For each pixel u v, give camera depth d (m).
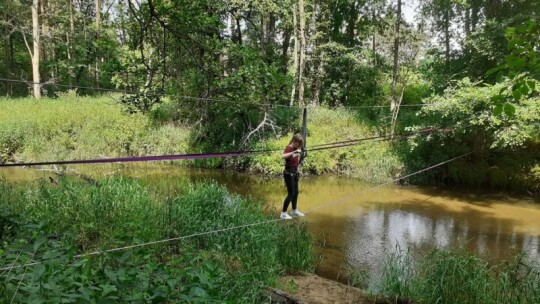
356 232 9.52
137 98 7.08
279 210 10.94
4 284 2.53
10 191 8.50
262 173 16.17
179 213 7.76
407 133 15.95
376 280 6.84
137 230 6.79
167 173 15.70
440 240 9.09
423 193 13.45
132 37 8.59
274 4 18.81
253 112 17.42
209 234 7.33
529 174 13.40
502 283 5.63
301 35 19.50
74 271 3.11
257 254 6.82
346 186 14.38
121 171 15.41
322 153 15.90
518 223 10.43
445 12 17.86
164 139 17.72
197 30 6.91
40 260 3.33
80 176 12.02
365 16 22.05
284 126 17.72
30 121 17.41
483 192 13.56
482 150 14.34
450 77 15.16
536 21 2.85
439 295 5.63
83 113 18.83
